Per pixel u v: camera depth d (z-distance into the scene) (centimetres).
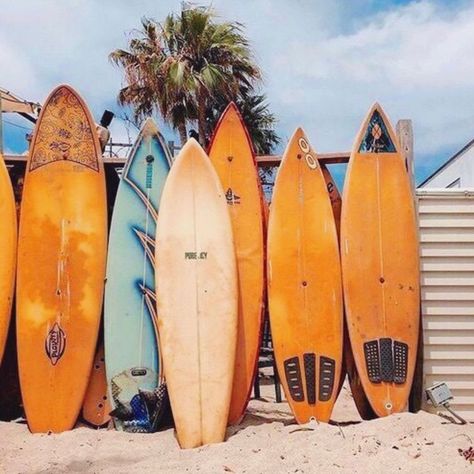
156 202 409
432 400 367
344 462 293
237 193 405
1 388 410
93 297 392
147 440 352
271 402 517
